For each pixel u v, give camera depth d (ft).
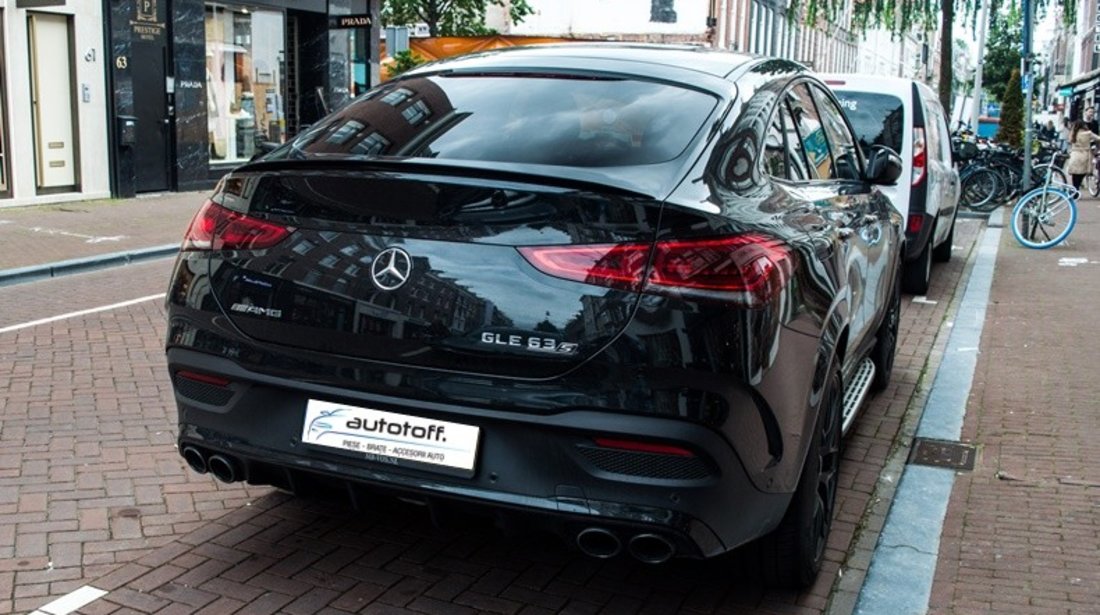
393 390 10.81
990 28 75.97
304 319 11.17
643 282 10.14
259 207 11.68
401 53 78.43
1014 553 14.46
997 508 16.12
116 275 36.11
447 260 10.61
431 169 10.68
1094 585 13.46
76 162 53.36
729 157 11.97
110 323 27.43
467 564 13.35
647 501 10.21
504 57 14.26
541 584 12.89
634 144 11.63
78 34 52.16
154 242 41.88
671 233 10.26
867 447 19.01
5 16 48.78
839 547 14.48
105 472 16.19
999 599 13.06
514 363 10.35
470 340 10.46
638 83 13.00
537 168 10.77
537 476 10.43
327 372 11.10
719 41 144.77
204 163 60.13
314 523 14.43
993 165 66.69
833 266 13.23
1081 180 76.33
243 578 12.76
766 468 10.89
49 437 17.80
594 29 144.97
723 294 10.24
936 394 22.52
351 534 14.11
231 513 14.70
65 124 52.75
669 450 10.13
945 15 73.05
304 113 71.41
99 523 14.28
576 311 10.19
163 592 12.36
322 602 12.24
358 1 73.46
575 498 10.34
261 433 11.53
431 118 12.68
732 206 11.21
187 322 11.98
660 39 142.92
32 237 41.73
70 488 15.51
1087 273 40.32
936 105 39.19
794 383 11.32
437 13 113.91
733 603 12.63
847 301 13.99
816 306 12.08
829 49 212.23
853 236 15.42
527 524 10.68
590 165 11.18
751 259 10.62
